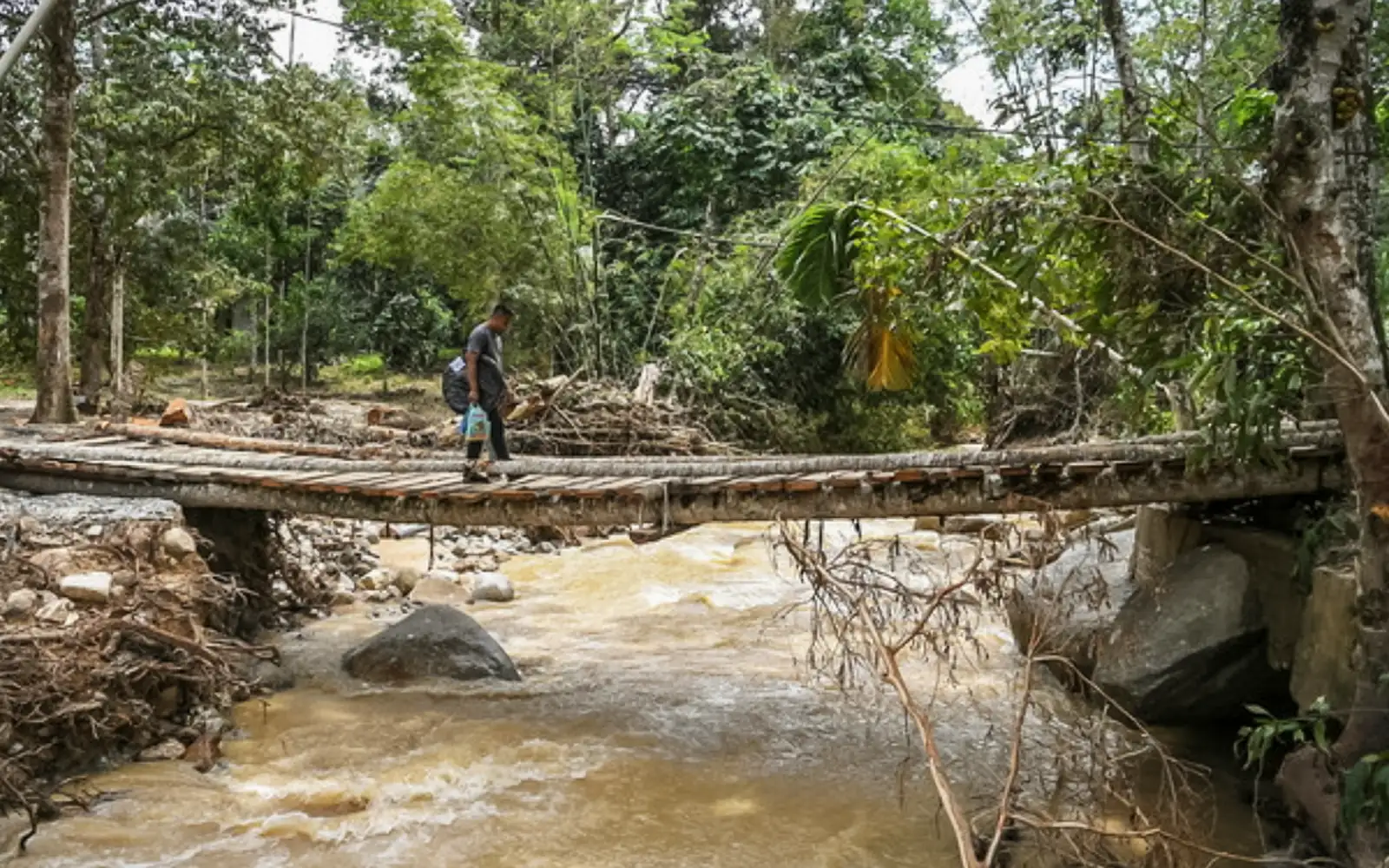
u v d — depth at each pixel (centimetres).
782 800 554
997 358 587
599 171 2114
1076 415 1278
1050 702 686
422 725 661
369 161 2288
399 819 525
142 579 673
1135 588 690
